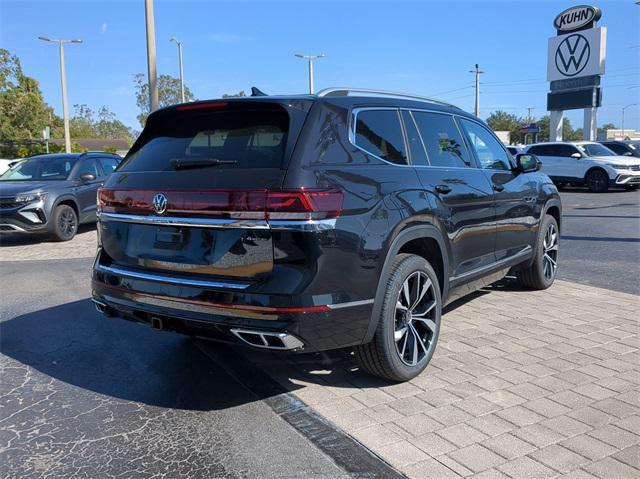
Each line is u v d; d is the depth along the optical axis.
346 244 3.35
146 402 3.85
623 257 8.48
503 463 3.01
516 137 96.31
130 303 3.77
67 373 4.37
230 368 4.42
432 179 4.23
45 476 2.98
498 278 5.62
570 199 18.02
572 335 5.00
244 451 3.20
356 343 3.58
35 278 7.74
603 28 28.41
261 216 3.20
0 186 10.84
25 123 51.97
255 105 3.65
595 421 3.45
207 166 3.53
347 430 3.39
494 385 3.98
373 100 4.11
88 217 11.88
